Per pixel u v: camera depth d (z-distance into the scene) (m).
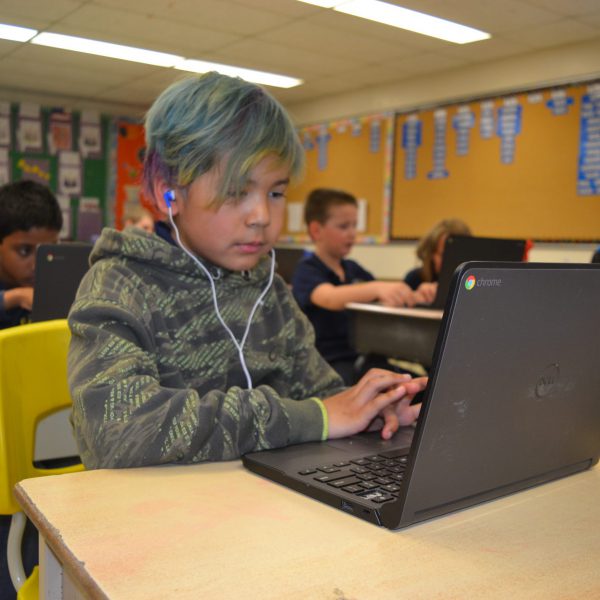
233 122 0.84
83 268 1.54
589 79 4.23
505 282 0.56
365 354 2.53
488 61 4.77
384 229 5.64
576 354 0.67
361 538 0.57
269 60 4.88
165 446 0.73
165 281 0.95
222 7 3.76
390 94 5.52
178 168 0.87
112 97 6.40
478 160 4.90
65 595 0.62
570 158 4.36
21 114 6.62
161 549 0.54
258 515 0.62
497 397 0.60
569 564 0.54
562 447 0.73
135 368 0.80
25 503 0.65
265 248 0.91
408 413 0.96
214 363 0.98
